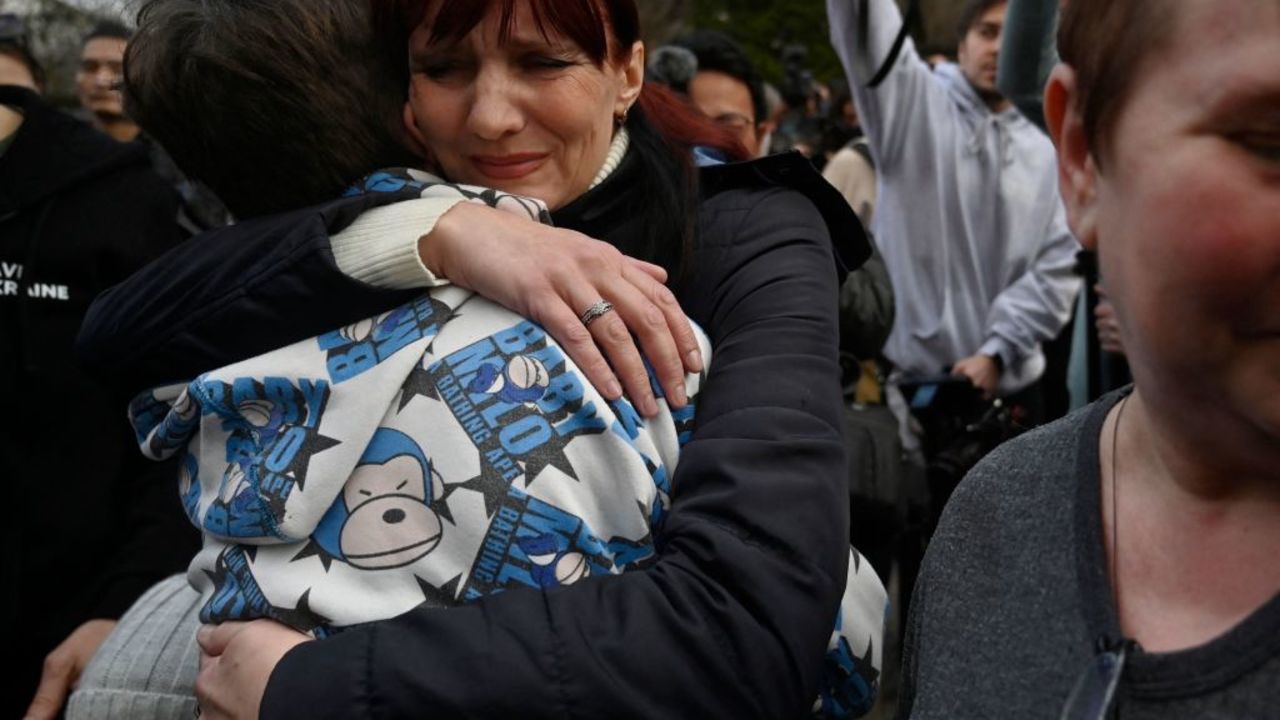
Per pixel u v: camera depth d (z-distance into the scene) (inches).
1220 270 26.0
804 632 42.9
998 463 35.6
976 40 132.2
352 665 41.8
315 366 45.7
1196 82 26.2
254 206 52.7
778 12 534.3
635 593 42.5
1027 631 31.9
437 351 45.4
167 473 90.9
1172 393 28.1
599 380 44.6
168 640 55.4
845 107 194.7
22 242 89.9
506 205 49.3
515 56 49.4
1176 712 28.0
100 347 51.8
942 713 32.8
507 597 42.5
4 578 89.1
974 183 130.9
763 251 51.5
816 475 45.1
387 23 50.3
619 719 41.2
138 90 51.8
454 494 43.4
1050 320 130.3
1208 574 29.2
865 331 101.7
